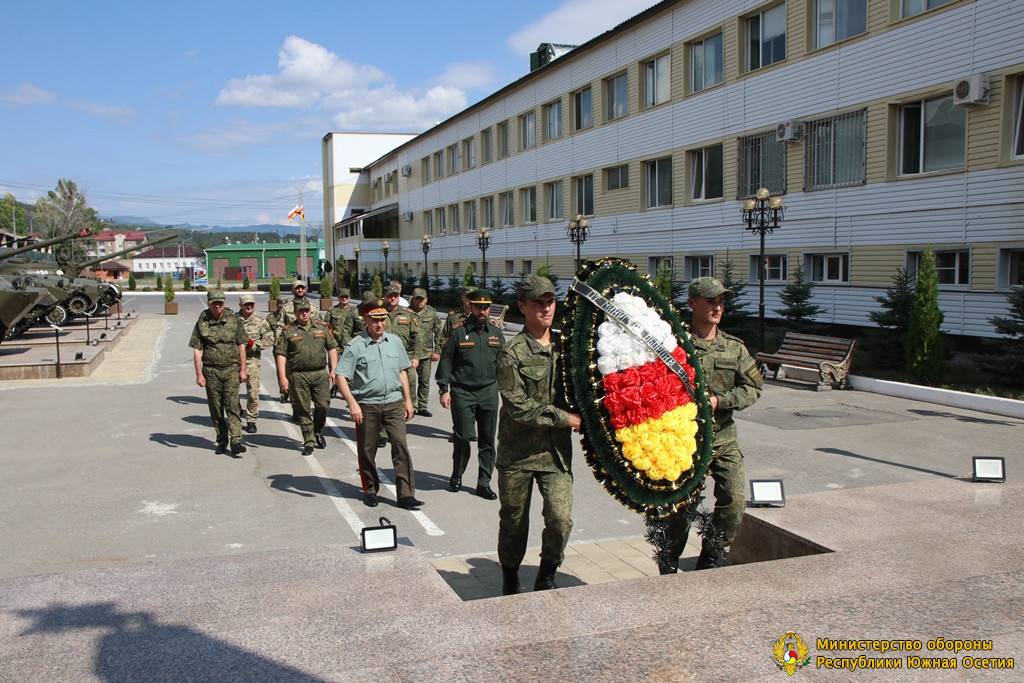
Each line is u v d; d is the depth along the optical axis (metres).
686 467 4.45
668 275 19.50
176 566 4.40
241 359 9.90
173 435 10.95
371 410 7.46
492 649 3.36
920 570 4.26
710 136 23.31
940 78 16.22
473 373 7.86
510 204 37.72
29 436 10.85
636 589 4.02
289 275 97.94
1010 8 14.75
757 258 21.84
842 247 18.89
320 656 3.30
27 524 7.01
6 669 3.20
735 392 4.87
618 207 28.41
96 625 3.62
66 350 20.45
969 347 16.11
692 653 3.33
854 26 18.38
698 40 23.80
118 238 106.88
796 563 4.38
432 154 48.09
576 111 31.23
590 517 7.21
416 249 52.00
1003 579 4.13
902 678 3.14
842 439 10.12
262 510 7.46
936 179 16.53
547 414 4.34
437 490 8.22
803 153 19.83
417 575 4.22
